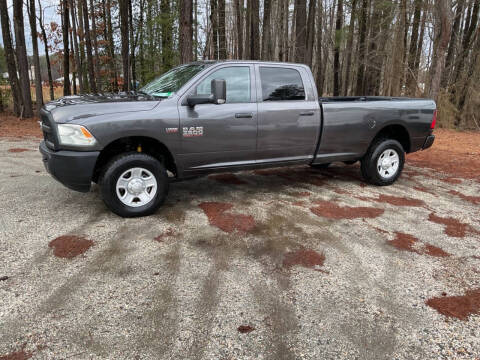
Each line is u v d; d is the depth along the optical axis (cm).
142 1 1725
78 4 1773
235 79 470
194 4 1509
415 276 320
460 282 312
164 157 457
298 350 226
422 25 1741
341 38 1978
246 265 328
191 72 470
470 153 937
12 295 273
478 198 557
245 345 229
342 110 536
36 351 219
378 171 593
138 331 239
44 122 436
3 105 1706
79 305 264
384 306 274
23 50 1456
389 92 1816
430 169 750
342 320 256
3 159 709
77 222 412
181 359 216
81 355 217
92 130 388
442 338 242
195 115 439
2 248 345
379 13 1886
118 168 407
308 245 372
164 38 1476
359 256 353
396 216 464
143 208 430
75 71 2011
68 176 393
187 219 431
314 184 606
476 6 1712
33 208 450
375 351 228
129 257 336
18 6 1424
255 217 443
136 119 407
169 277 304
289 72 508
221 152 468
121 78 2014
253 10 1642
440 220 456
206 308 265
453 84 1623
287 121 500
